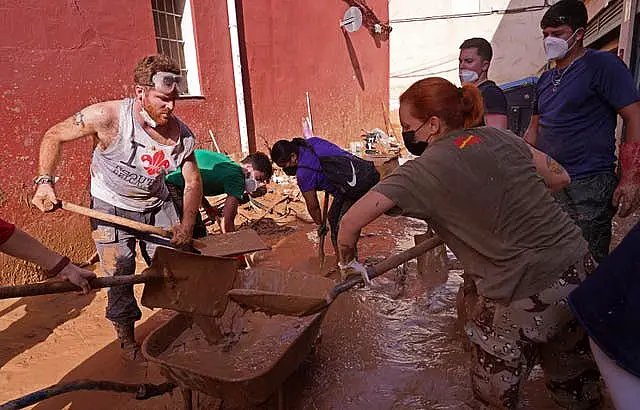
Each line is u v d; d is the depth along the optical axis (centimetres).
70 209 279
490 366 200
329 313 386
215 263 242
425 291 415
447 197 179
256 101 864
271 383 233
